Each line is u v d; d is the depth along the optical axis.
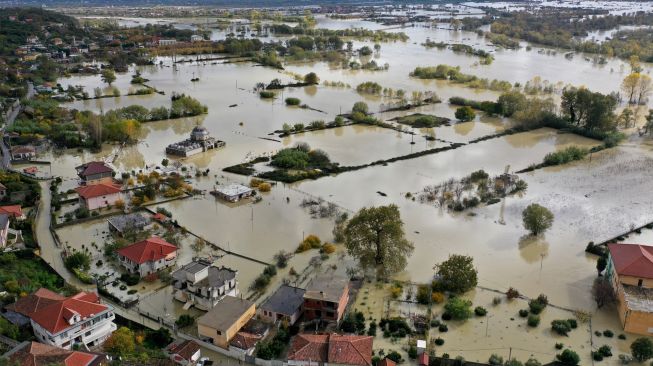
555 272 144.75
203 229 166.38
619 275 127.31
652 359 109.94
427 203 186.38
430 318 123.69
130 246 143.00
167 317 123.94
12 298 122.62
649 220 175.00
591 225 171.50
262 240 160.00
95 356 100.94
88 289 133.62
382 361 106.12
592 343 116.50
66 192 192.50
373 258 138.88
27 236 158.00
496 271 145.00
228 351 111.25
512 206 185.25
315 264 146.62
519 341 117.12
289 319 119.31
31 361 95.56
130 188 195.25
